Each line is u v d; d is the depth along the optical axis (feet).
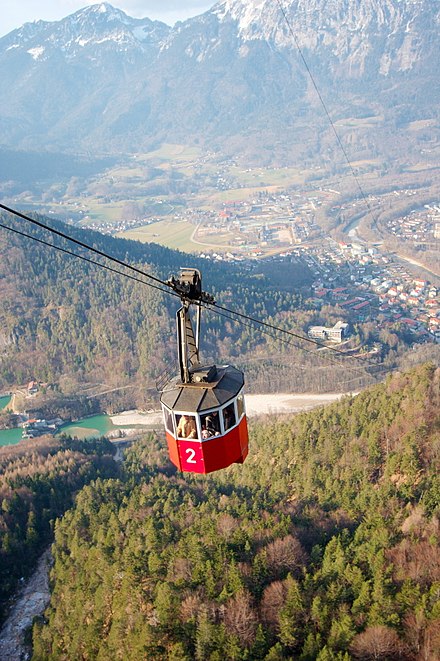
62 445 634.02
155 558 314.14
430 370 482.69
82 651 301.22
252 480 451.53
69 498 503.61
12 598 409.08
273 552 300.40
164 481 470.80
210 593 283.59
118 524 390.21
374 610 254.27
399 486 374.63
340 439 442.91
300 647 256.52
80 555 382.22
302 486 412.77
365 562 289.53
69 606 340.59
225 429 118.93
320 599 267.59
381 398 475.72
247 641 258.78
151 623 278.05
